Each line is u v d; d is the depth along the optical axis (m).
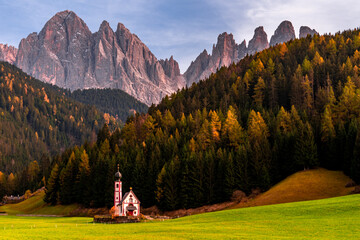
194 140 131.50
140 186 120.88
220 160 112.38
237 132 127.44
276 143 113.50
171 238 46.59
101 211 122.31
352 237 41.19
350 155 99.00
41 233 58.19
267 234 46.31
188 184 110.75
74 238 50.50
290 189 95.75
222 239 43.97
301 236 43.47
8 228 70.94
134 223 79.94
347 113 124.38
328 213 59.06
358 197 71.62
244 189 105.81
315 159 106.81
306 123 114.00
